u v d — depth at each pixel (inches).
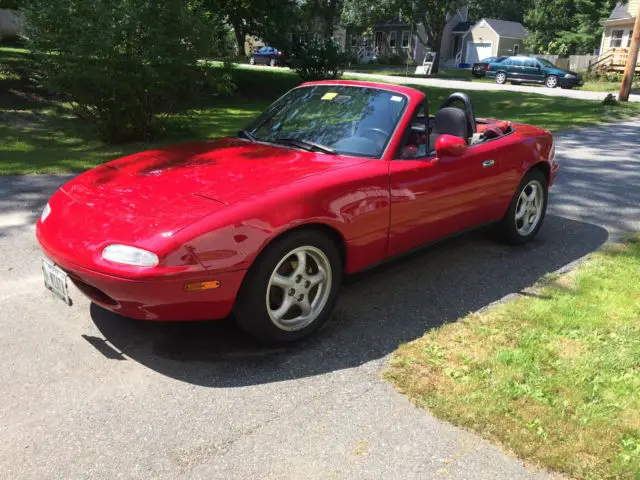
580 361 122.7
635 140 451.2
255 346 128.9
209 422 102.0
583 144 428.8
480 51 2225.6
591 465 92.7
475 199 172.4
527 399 109.0
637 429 101.3
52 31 388.2
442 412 104.8
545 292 160.7
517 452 95.5
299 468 91.3
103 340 129.3
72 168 308.8
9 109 515.5
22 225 207.3
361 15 1765.5
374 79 1154.7
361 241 137.5
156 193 124.3
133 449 94.7
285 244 120.4
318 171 133.6
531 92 952.3
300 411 105.6
